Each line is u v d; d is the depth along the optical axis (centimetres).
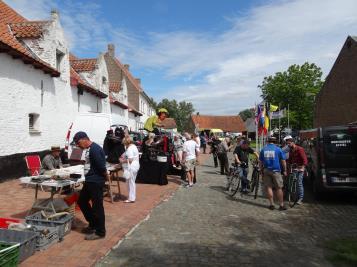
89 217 664
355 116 2950
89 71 2303
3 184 1151
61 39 1703
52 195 681
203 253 589
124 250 596
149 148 1363
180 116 12238
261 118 1895
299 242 657
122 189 1173
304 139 1448
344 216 877
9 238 557
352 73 3003
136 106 4547
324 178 1077
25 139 1357
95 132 1438
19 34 1516
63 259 537
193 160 1350
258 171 1112
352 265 545
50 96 1588
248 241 659
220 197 1116
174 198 1091
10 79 1254
